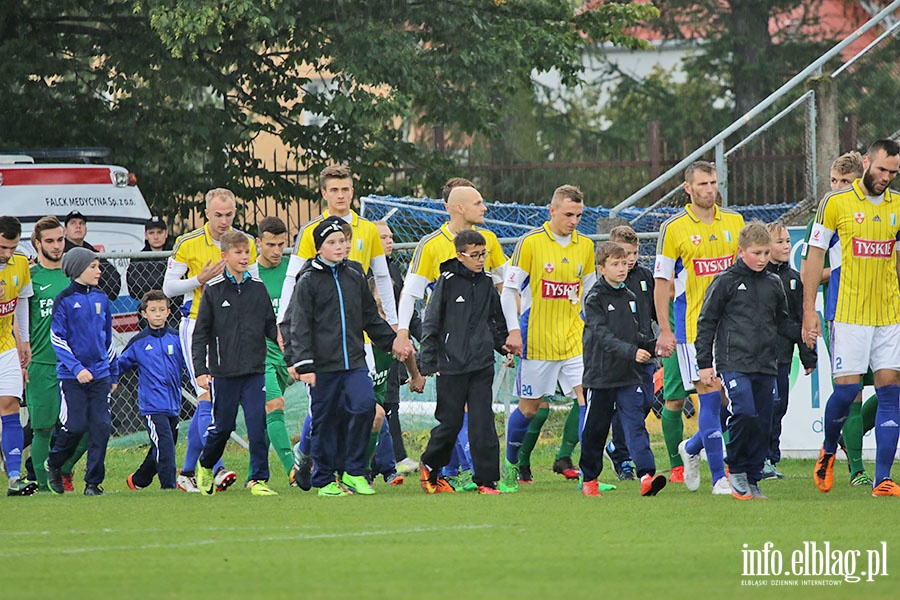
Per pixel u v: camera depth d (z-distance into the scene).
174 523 29.50
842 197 34.03
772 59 109.12
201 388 36.22
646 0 111.19
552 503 32.91
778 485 37.72
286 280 37.16
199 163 78.50
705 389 35.25
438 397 35.75
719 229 35.97
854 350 33.97
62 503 34.84
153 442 40.47
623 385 34.56
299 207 80.75
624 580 21.55
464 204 36.72
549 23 80.94
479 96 79.31
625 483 40.00
